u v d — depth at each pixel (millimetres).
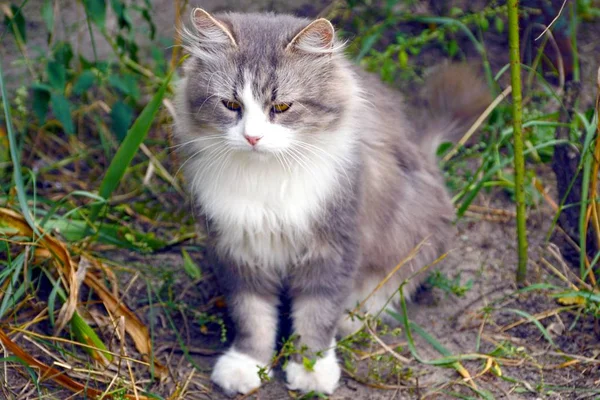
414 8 6348
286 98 3732
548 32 5320
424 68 5871
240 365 4133
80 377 4023
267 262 4098
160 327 4469
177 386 4012
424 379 4141
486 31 6160
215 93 3787
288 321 4496
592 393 3988
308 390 4098
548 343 4332
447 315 4574
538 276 4730
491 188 5367
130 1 6418
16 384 3973
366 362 4281
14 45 6258
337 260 4062
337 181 3900
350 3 6191
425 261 4617
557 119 5258
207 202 3971
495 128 5348
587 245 4754
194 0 6539
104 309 4473
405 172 4492
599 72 4172
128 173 5473
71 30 6082
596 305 4301
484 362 4211
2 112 5625
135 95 5266
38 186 5375
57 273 4484
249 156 3768
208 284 4738
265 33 3832
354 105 3971
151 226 5160
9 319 4277
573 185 4824
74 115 5793
